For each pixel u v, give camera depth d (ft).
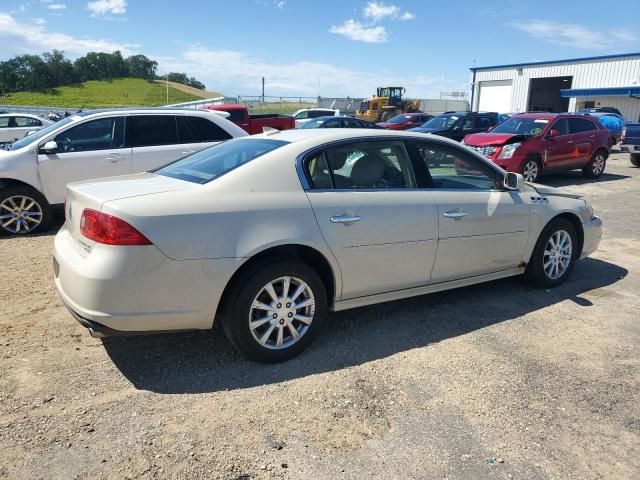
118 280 10.16
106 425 9.52
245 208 11.22
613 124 79.56
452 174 14.80
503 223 15.28
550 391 10.98
